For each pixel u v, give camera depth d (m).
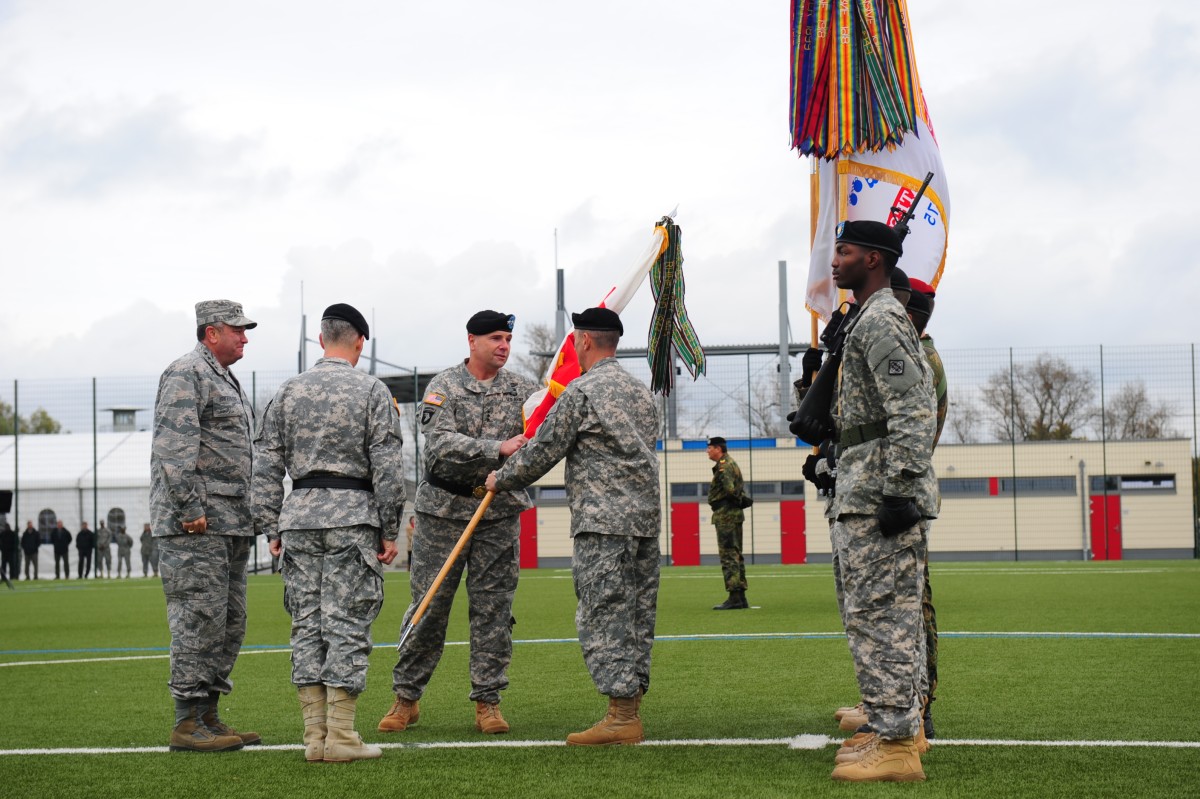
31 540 32.41
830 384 5.15
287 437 5.85
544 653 10.05
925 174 7.61
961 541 34.81
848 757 4.97
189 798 4.71
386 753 5.63
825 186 7.91
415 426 32.91
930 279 7.55
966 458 34.88
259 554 34.66
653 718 6.53
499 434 6.70
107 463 33.16
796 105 7.77
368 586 5.70
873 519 4.86
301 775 5.13
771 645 10.12
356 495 5.76
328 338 6.05
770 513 36.00
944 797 4.42
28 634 13.51
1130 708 6.43
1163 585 17.62
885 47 7.59
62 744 6.10
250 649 10.89
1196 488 30.95
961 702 6.73
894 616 4.82
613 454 5.92
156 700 7.77
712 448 14.96
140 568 33.00
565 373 6.75
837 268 5.06
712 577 23.88
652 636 6.09
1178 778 4.68
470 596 6.45
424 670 6.47
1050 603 14.17
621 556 5.84
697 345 7.28
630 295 6.98
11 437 34.03
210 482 6.09
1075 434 33.94
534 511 37.59
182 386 6.04
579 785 4.77
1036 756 5.15
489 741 5.95
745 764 5.15
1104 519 34.12
